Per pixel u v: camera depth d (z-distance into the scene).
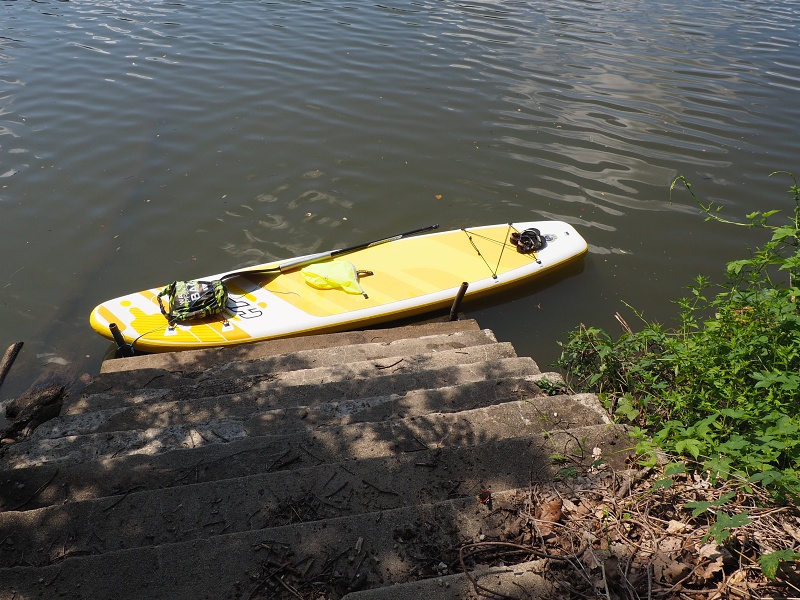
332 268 6.91
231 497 2.88
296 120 10.12
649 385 3.82
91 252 7.54
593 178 8.85
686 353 3.60
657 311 6.79
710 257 7.50
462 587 2.33
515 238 7.44
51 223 7.93
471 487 2.95
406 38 13.05
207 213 8.17
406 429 3.43
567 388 3.99
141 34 13.30
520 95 10.88
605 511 2.68
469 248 7.43
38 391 4.42
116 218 8.04
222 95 10.80
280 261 7.05
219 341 6.19
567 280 7.22
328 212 8.25
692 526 2.60
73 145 9.41
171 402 4.12
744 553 2.46
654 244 7.71
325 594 2.40
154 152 9.28
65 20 14.17
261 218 8.12
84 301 6.92
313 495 2.90
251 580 2.44
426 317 6.84
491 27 13.67
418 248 7.42
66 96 10.73
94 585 2.43
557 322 6.69
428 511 2.69
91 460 3.42
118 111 10.31
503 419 3.48
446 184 8.77
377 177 8.88
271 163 9.11
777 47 12.91
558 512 2.70
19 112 10.23
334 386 4.26
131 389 4.69
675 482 2.85
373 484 2.95
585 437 3.18
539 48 12.68
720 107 10.55
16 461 3.44
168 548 2.53
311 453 3.31
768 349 3.40
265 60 12.05
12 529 2.75
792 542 2.48
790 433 2.72
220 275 6.76
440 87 11.10
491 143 9.59
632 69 11.83
